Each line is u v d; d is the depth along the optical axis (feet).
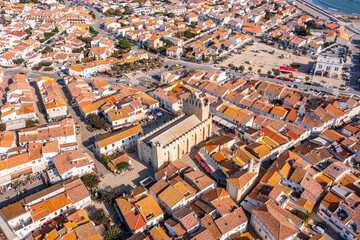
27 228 362.33
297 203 394.73
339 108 599.98
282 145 504.84
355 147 494.18
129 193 410.31
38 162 473.26
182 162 471.21
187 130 500.74
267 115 605.73
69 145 511.40
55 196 392.06
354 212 366.02
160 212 377.91
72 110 641.40
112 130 565.12
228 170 445.78
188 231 352.08
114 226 376.27
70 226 355.36
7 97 644.27
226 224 358.02
